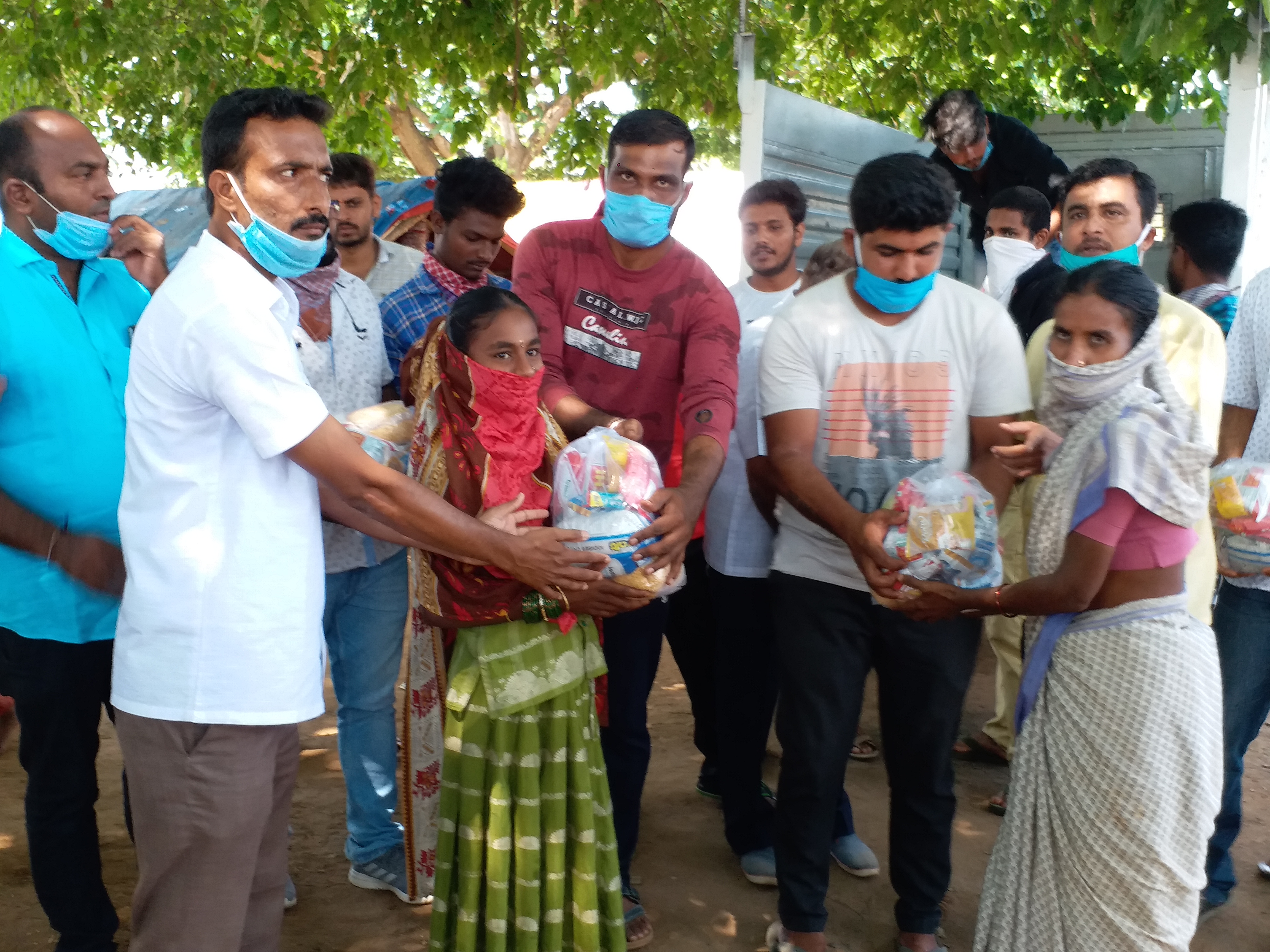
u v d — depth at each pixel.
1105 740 2.59
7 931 3.28
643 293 3.19
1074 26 7.87
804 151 6.82
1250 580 3.28
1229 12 5.69
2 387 2.59
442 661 3.09
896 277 2.81
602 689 3.05
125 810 3.35
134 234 3.04
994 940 2.81
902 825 3.11
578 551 2.54
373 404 3.47
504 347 2.61
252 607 2.22
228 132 2.21
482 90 12.25
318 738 4.93
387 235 6.82
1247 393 3.56
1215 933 3.41
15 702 2.81
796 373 2.99
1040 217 4.70
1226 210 3.98
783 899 3.12
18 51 9.34
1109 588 2.64
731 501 3.61
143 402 2.23
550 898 2.70
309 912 3.45
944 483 2.76
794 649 3.02
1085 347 2.63
